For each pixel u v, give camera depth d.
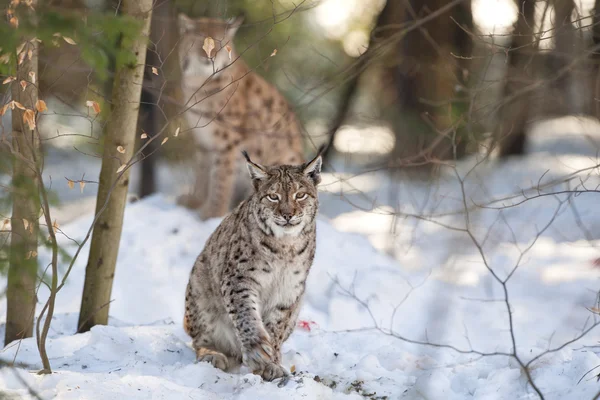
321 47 24.38
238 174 15.41
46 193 6.16
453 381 7.53
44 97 8.21
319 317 11.22
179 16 14.09
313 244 8.41
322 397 6.99
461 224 13.37
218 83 14.25
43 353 6.77
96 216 6.79
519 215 16.55
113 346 8.09
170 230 14.02
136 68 8.42
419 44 19.42
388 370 8.19
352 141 23.09
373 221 19.22
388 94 21.66
